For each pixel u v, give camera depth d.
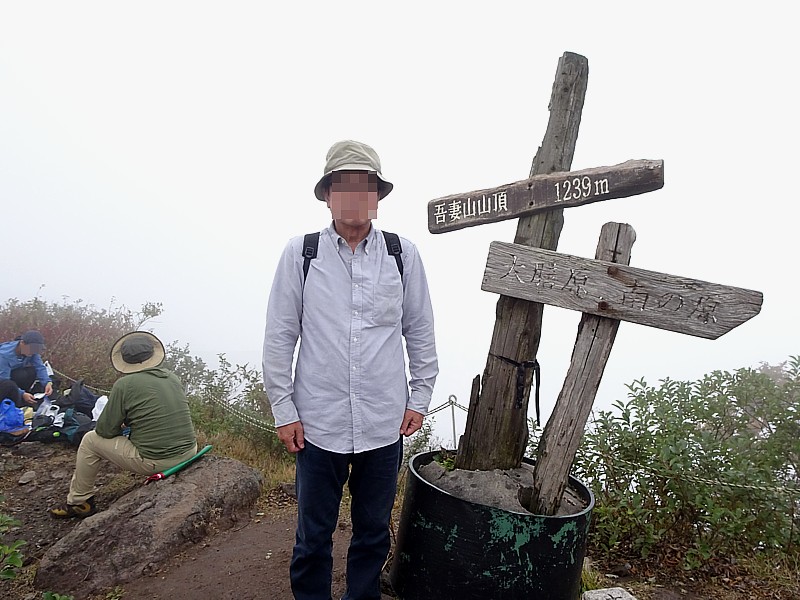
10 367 5.77
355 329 2.29
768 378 3.98
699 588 3.14
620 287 2.54
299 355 2.36
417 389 2.53
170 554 3.37
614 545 3.45
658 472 3.36
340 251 2.34
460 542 2.46
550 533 2.42
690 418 3.91
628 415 3.67
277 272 2.38
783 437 3.67
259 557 3.29
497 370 2.82
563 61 2.78
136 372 4.12
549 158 2.80
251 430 5.81
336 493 2.40
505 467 2.86
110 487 4.48
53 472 4.77
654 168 2.44
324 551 2.43
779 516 3.26
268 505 4.14
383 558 2.49
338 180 2.25
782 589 3.09
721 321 2.41
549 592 2.44
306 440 2.32
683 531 3.41
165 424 4.08
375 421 2.32
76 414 5.43
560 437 2.59
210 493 3.85
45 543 3.81
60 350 7.00
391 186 2.40
